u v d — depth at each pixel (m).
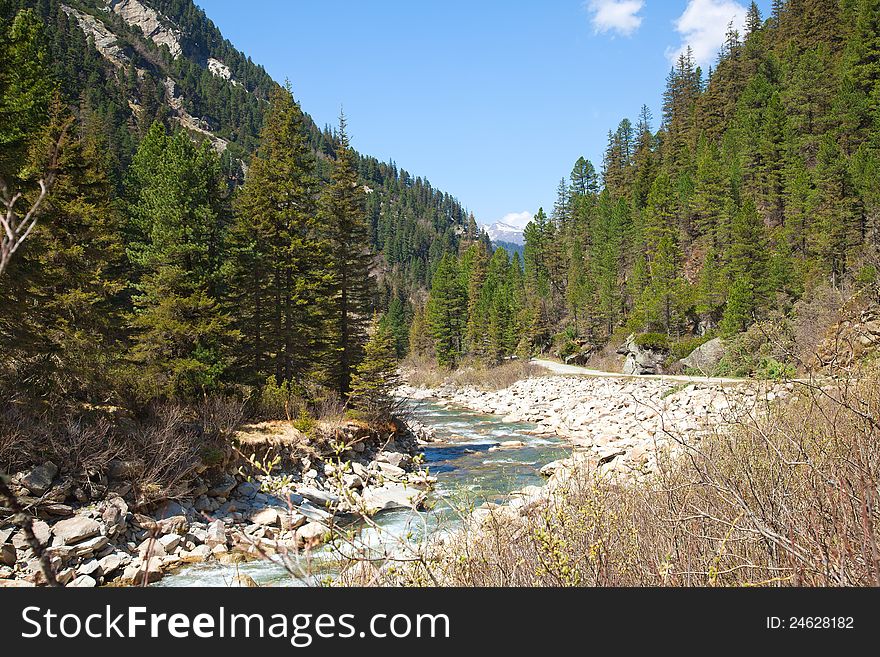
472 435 28.61
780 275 41.66
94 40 182.38
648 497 4.37
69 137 20.08
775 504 2.89
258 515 14.38
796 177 54.50
